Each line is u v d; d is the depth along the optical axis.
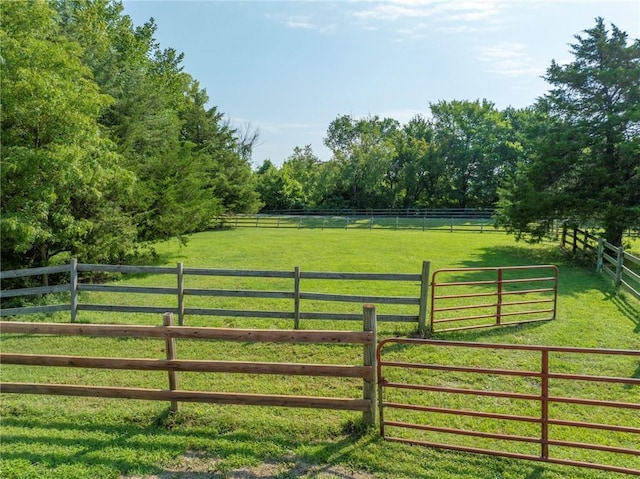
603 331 8.01
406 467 3.95
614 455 4.21
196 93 37.06
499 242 22.64
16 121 9.98
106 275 13.11
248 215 37.97
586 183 17.52
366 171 48.25
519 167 20.84
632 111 16.22
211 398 4.62
